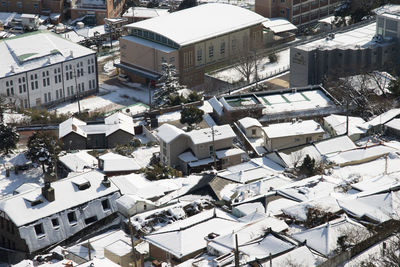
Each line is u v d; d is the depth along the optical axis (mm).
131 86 197125
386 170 111312
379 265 81000
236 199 102562
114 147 145625
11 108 165125
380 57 174375
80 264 84062
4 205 101062
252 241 84500
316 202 95375
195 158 129000
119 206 104625
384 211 92875
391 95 151500
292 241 84000
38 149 130125
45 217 100062
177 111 159500
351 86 152750
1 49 183875
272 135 130500
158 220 99875
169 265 86812
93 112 174000
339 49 172125
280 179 109625
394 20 175250
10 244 101125
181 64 191625
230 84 186750
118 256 89125
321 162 119312
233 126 144250
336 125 136250
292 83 178000
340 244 84062
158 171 123375
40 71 180875
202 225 92250
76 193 104500
